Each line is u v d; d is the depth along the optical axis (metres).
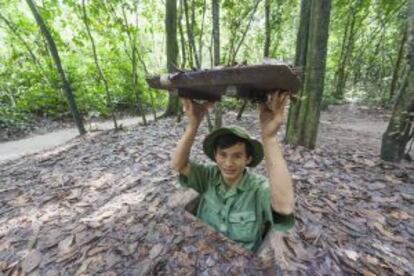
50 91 8.16
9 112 7.48
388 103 9.55
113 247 1.76
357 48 13.21
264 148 1.22
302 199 2.26
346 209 2.19
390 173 2.97
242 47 7.89
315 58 3.43
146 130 5.30
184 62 5.04
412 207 2.26
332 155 3.51
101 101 8.73
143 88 9.95
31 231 2.05
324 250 1.65
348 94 12.07
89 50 8.34
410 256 1.69
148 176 2.81
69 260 1.70
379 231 1.92
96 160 3.65
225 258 1.55
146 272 1.54
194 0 4.81
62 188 2.79
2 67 8.23
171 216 1.94
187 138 1.53
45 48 6.61
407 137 3.30
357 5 9.41
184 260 1.58
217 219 1.67
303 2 3.63
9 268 1.70
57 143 5.89
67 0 5.11
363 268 1.56
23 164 4.00
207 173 1.71
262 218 1.53
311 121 3.66
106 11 5.21
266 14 6.22
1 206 2.57
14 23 6.05
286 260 1.53
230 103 7.45
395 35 11.90
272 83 0.97
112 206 2.26
